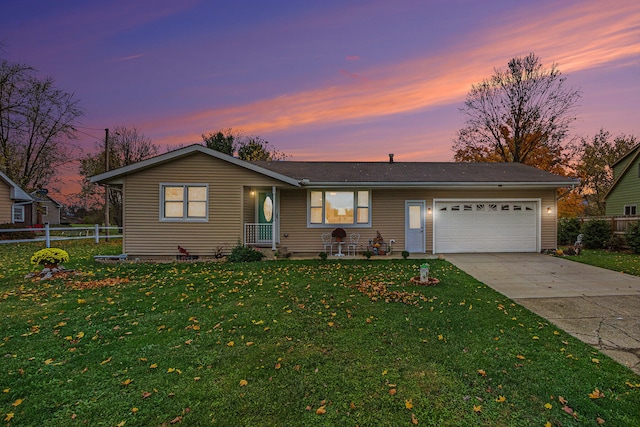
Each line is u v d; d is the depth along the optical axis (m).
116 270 9.23
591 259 11.12
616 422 2.70
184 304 5.93
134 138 34.22
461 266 9.75
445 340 4.31
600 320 5.15
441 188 12.67
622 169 21.47
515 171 13.92
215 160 11.42
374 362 3.69
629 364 3.68
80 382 3.29
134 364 3.67
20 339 4.35
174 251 11.30
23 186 26.56
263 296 6.44
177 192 11.40
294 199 12.67
